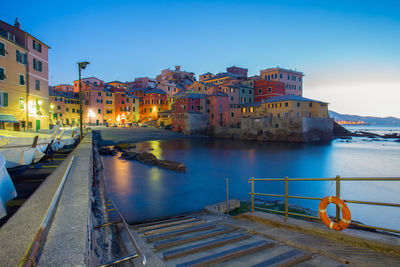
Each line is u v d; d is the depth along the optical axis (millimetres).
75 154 14125
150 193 19203
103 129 72000
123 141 59719
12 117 27469
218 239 5461
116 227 6738
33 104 33281
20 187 9375
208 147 54000
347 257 4102
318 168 32219
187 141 67562
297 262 4059
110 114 88562
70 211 4039
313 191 21031
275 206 15914
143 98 102750
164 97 102812
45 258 2461
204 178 25094
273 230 6168
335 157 40938
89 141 25953
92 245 4008
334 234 5137
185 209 15617
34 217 3498
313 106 71750
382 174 29109
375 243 4441
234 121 80562
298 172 29625
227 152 46094
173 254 4430
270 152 46344
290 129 65125
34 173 12000
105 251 4871
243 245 4887
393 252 4195
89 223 4141
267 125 69438
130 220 13484
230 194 19578
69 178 7176
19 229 3047
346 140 72188
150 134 72938
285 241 5164
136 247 3309
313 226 5758
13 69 29656
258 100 87875
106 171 27562
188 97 81375
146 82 112562
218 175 26812
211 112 82438
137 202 16844
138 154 36594
